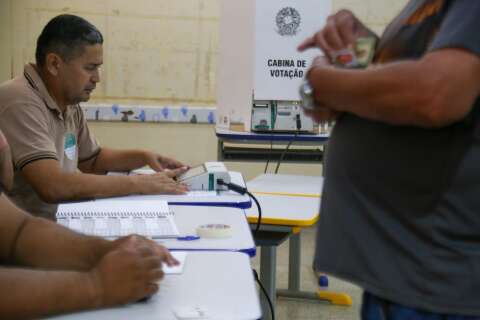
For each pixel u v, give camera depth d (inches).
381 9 169.0
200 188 82.0
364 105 36.1
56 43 84.3
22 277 37.0
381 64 38.7
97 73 88.7
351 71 37.2
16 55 162.6
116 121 167.8
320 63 41.2
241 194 79.8
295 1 116.3
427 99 33.3
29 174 79.7
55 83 86.2
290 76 119.8
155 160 98.4
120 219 63.0
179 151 171.3
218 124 126.1
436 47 34.7
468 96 33.7
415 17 40.2
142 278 38.7
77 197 77.5
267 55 119.1
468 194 36.9
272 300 83.7
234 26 120.2
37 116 82.6
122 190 77.6
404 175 38.3
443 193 37.2
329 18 43.2
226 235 58.4
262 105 123.0
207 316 37.3
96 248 45.4
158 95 168.6
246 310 38.4
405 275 38.7
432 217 37.6
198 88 169.2
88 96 89.0
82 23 86.0
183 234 59.1
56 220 62.0
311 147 145.3
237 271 46.4
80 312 37.4
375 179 39.7
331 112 42.9
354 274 40.6
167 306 38.8
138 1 164.2
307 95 40.2
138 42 165.9
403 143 38.1
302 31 117.6
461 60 33.3
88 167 101.0
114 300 37.8
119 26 164.9
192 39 166.9
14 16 161.3
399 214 38.9
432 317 38.3
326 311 120.1
